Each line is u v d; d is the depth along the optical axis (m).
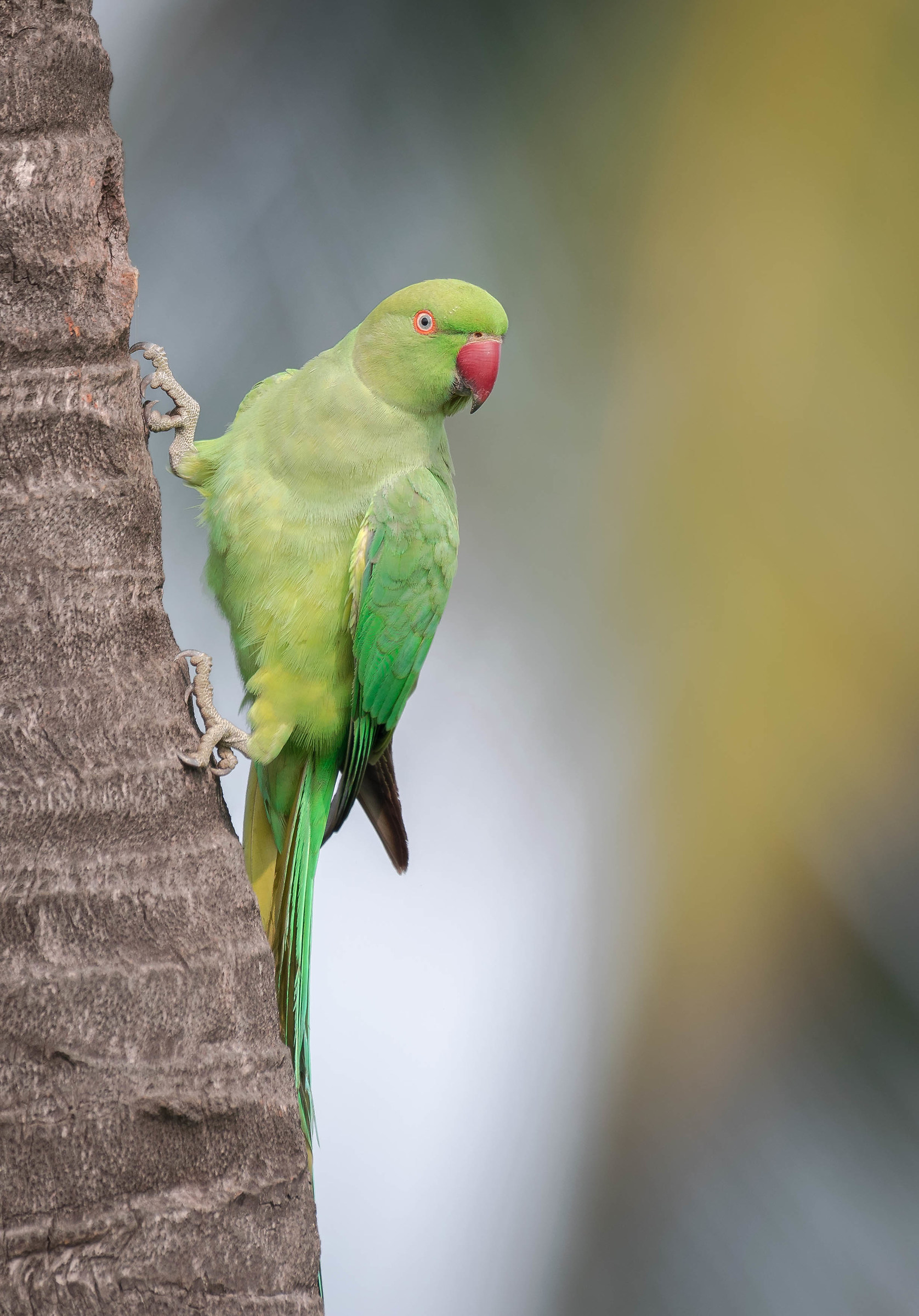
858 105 10.45
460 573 11.77
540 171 11.02
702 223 10.78
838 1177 11.68
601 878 11.72
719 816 11.05
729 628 10.84
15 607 5.63
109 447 5.91
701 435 10.86
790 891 11.07
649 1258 11.83
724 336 10.76
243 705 8.87
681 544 10.98
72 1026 5.37
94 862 5.56
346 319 11.20
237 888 6.07
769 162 10.60
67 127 5.82
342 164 11.18
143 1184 5.43
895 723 10.64
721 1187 11.71
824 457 10.63
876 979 11.26
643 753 11.27
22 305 5.71
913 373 10.50
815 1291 11.54
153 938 5.62
